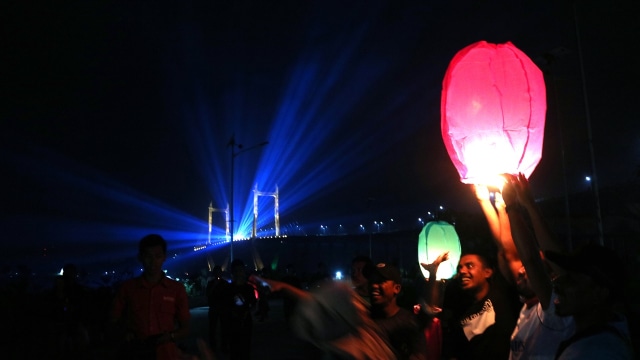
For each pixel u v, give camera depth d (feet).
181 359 17.35
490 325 14.87
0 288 54.24
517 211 10.90
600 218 64.90
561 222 79.20
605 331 7.79
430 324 14.97
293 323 14.47
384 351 13.41
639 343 15.61
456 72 11.26
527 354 11.59
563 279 8.27
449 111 11.32
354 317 13.69
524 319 12.20
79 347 36.99
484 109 10.77
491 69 10.87
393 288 14.29
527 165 11.10
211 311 43.86
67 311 36.68
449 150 11.58
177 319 17.79
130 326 16.96
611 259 8.05
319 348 14.12
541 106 11.03
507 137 10.77
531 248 10.77
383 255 149.18
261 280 15.35
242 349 34.30
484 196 13.74
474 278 15.23
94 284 84.48
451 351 15.94
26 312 52.54
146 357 16.61
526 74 10.89
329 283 14.17
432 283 17.80
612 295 7.98
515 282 13.94
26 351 44.65
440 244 18.76
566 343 8.16
